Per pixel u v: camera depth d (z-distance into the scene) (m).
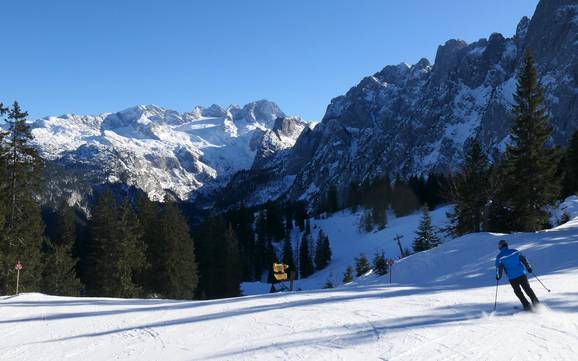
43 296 26.53
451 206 102.94
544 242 28.75
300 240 129.00
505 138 184.75
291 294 20.30
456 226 49.38
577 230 31.55
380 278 33.28
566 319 10.04
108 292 48.72
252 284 101.25
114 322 14.48
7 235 36.38
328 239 116.81
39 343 11.57
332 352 8.51
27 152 37.44
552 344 8.09
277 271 27.84
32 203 38.06
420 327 10.10
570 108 165.00
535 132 41.09
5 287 37.56
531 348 7.89
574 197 60.59
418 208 119.31
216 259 71.25
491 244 31.55
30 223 38.28
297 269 110.94
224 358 8.79
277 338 10.21
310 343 9.41
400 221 114.25
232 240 80.12
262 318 13.05
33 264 39.59
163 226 56.34
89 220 58.12
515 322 9.99
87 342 11.35
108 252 49.34
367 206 129.88
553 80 178.38
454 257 30.84
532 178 40.66
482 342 8.46
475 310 11.84
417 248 69.94
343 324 11.18
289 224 143.62
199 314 15.17
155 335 11.75
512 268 11.25
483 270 25.98
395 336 9.40
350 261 100.38
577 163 56.88
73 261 53.16
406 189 123.19
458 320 10.63
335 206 154.00
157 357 9.41
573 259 23.38
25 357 10.09
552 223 54.09
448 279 25.97
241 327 11.95
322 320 11.97
